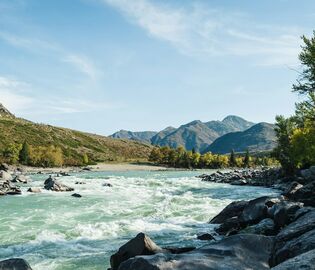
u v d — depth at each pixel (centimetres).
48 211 3247
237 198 4319
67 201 3944
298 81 3891
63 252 1938
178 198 3938
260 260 1084
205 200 3850
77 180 7025
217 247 1132
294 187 3278
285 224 1844
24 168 13138
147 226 2561
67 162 15975
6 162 13700
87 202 3841
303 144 6378
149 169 15750
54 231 2412
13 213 3141
